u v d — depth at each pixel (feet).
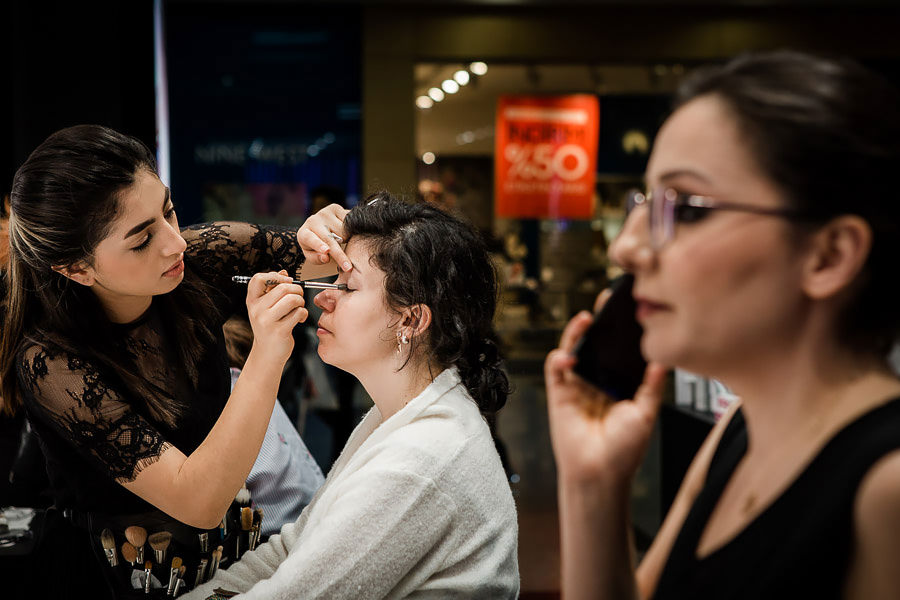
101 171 4.03
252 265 5.45
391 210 4.13
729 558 1.94
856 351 1.87
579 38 21.43
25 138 12.34
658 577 2.44
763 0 20.88
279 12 20.70
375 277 4.02
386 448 3.77
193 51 20.51
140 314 4.70
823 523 1.74
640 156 23.65
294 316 4.01
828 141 1.74
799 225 1.78
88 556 4.69
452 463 3.72
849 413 1.84
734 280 1.83
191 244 5.19
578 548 2.16
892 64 21.71
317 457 11.18
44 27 12.30
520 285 25.20
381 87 21.15
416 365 4.06
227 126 20.75
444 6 21.12
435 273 3.98
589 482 2.15
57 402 4.22
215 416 4.93
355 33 21.01
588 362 2.19
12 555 6.21
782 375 1.91
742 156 1.82
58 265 4.18
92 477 4.54
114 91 12.57
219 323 5.19
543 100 23.18
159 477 4.09
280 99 20.90
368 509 3.61
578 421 2.20
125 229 4.10
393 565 3.59
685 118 1.92
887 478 1.67
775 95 1.80
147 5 12.76
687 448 11.54
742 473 2.10
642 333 2.15
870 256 1.79
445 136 23.04
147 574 4.55
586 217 23.75
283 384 9.14
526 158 23.35
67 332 4.37
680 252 1.87
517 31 21.33
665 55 21.57
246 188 20.94
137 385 4.44
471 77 22.40
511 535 3.96
